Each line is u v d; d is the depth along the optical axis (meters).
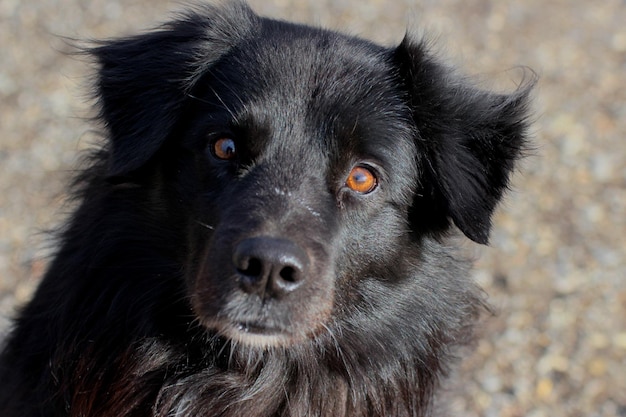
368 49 0.84
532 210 1.31
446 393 0.92
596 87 1.67
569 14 1.98
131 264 0.83
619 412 1.04
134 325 0.82
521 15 1.95
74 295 0.83
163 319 0.82
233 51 0.82
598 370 1.08
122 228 0.83
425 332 0.84
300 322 0.77
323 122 0.80
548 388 1.06
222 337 0.82
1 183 1.31
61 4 1.83
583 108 1.59
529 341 1.10
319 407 0.84
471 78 0.86
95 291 0.83
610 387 1.06
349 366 0.83
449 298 0.85
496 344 1.09
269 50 0.82
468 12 1.94
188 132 0.81
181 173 0.81
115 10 1.82
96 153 0.85
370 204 0.81
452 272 0.85
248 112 0.79
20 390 0.84
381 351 0.83
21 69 1.61
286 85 0.80
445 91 0.83
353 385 0.84
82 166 0.86
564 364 1.08
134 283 0.83
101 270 0.83
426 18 1.89
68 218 0.85
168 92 0.81
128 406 0.83
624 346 1.10
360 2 1.94
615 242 1.25
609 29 1.92
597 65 1.75
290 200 0.78
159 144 0.80
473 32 1.84
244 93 0.80
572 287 1.16
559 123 1.54
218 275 0.77
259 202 0.77
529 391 1.05
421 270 0.84
